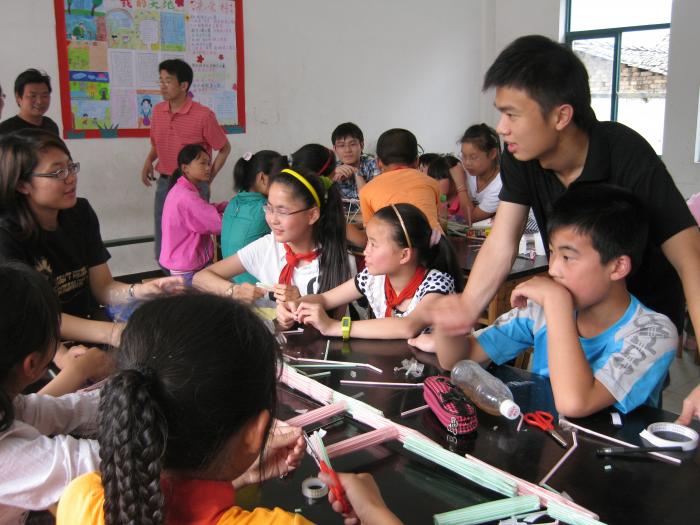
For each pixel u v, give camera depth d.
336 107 5.98
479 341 1.47
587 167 1.41
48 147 1.69
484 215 3.76
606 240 1.18
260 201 2.70
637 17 6.19
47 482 0.94
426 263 1.92
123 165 4.81
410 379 1.38
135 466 0.61
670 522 0.86
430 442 1.04
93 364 1.36
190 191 3.18
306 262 2.19
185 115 4.39
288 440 0.98
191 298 0.71
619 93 6.48
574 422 1.16
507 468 1.01
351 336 1.68
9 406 0.94
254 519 0.69
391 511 0.88
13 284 0.97
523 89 1.30
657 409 1.20
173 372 0.64
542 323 1.42
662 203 1.38
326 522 0.87
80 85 4.51
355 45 6.01
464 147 3.73
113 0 4.55
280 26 5.46
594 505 0.90
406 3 6.30
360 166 4.50
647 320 1.27
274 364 0.72
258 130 5.50
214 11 5.05
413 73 6.52
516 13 6.89
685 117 5.60
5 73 4.20
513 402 1.17
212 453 0.67
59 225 1.88
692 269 1.33
